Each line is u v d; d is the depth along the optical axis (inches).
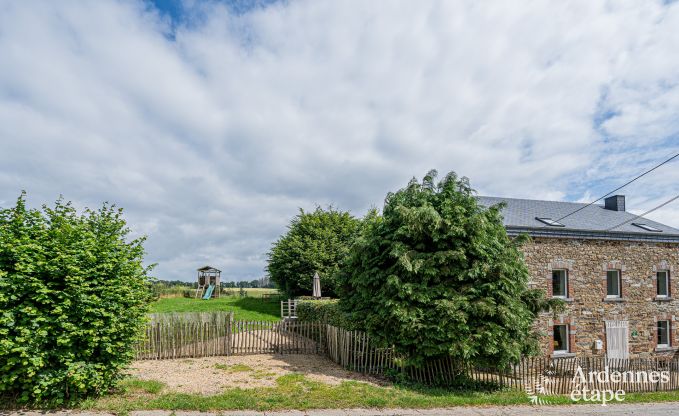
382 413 312.0
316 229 1213.1
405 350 411.8
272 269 1230.9
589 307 657.0
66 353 280.1
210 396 322.3
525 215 736.3
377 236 456.8
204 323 520.4
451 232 409.7
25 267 272.2
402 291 404.2
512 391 409.4
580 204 870.4
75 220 321.7
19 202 298.0
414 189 466.0
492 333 379.6
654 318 691.4
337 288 538.0
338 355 486.3
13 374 264.1
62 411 275.9
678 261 725.9
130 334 319.9
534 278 632.4
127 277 318.3
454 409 336.2
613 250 686.5
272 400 320.2
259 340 548.4
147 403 297.7
